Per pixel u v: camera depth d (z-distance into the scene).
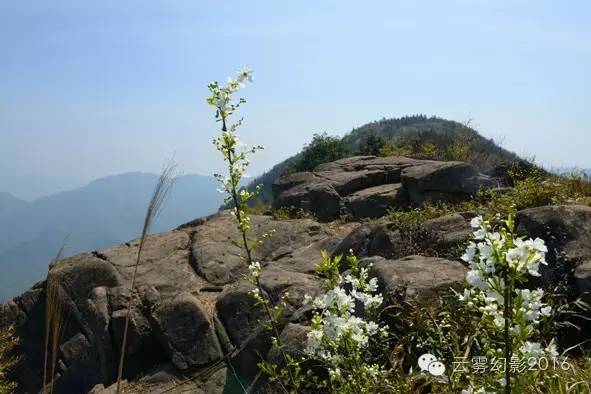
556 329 4.65
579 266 5.48
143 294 9.16
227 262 9.88
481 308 2.34
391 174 13.23
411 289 5.67
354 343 3.71
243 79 4.14
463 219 7.84
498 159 15.16
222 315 7.96
